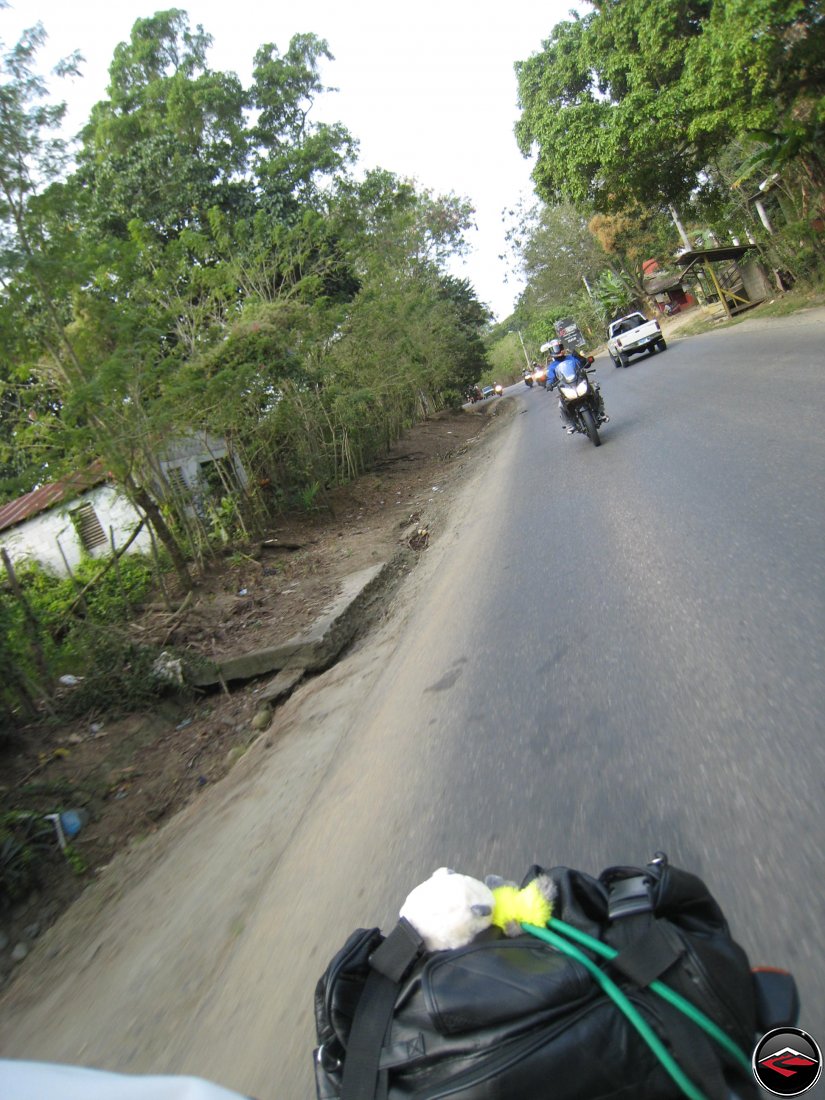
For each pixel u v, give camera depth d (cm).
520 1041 168
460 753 522
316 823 526
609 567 792
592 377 3375
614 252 5894
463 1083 164
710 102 2198
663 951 180
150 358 1249
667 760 413
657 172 2594
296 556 1561
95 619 1176
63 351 1206
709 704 455
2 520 2105
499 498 1519
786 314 2845
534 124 2839
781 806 345
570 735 482
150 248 1652
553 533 1038
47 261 1093
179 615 1161
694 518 838
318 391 2138
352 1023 187
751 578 619
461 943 191
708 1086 167
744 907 296
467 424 4325
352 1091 172
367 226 3375
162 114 2589
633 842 357
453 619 858
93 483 1282
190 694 948
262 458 1945
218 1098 181
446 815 448
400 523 1734
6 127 1034
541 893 196
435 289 4825
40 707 923
